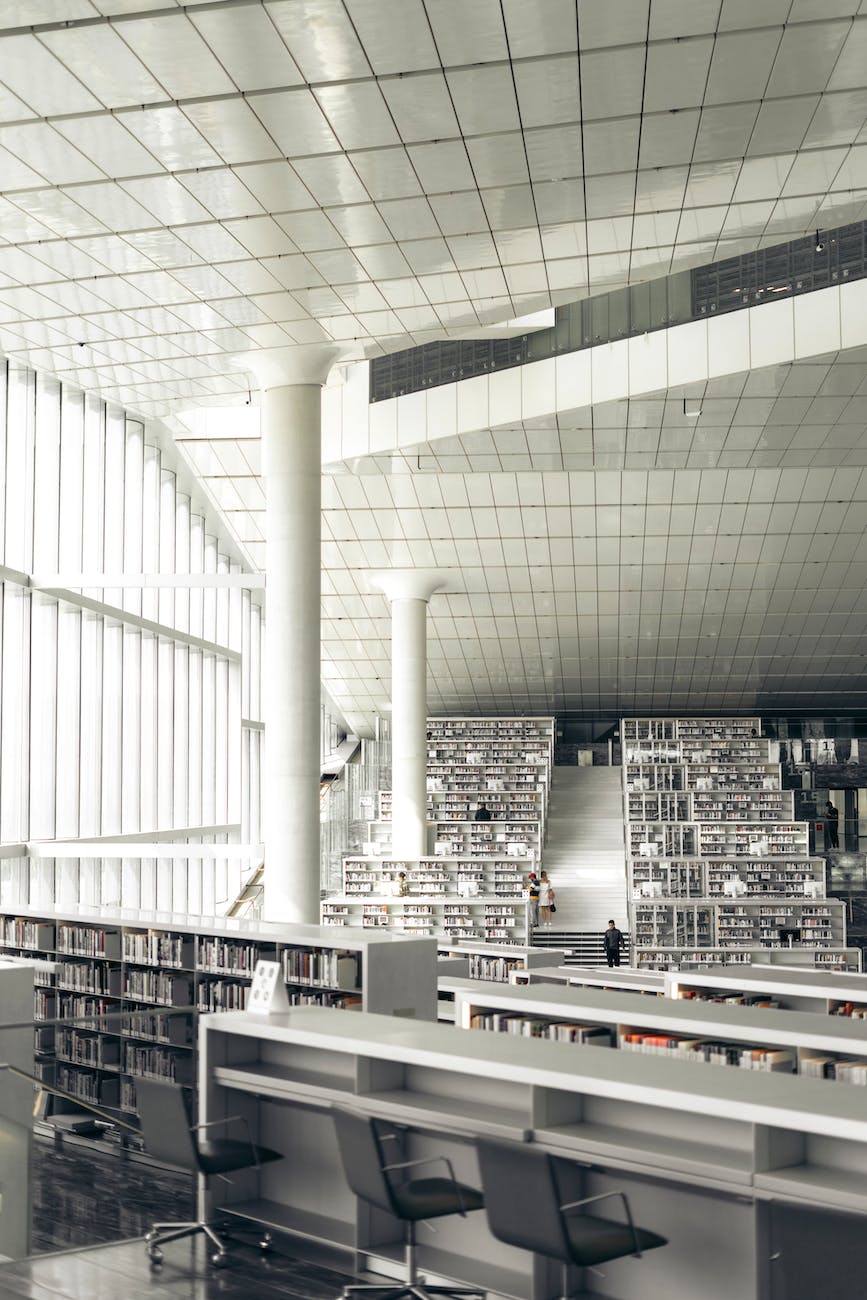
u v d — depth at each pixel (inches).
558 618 1350.9
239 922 477.4
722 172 474.9
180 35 368.8
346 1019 282.7
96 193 482.3
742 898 1152.2
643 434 847.7
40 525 779.4
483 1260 257.3
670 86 406.9
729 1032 288.0
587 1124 238.5
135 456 930.1
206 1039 292.7
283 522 682.2
